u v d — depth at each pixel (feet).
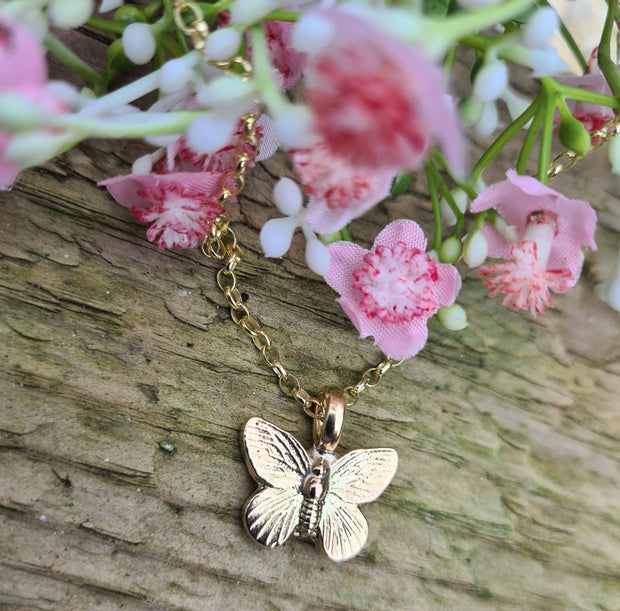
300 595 0.26
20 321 0.24
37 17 0.18
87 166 0.26
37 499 0.23
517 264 0.25
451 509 0.30
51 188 0.26
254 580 0.26
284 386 0.28
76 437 0.24
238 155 0.24
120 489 0.25
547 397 0.33
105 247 0.26
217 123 0.18
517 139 0.35
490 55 0.22
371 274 0.26
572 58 0.38
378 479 0.28
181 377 0.27
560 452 0.32
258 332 0.28
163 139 0.22
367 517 0.28
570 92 0.24
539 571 0.30
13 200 0.25
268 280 0.29
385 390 0.30
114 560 0.24
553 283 0.25
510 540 0.30
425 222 0.32
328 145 0.17
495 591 0.29
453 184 0.32
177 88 0.20
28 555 0.23
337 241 0.28
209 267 0.28
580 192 0.36
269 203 0.30
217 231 0.28
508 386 0.32
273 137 0.26
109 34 0.28
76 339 0.25
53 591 0.23
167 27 0.23
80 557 0.23
